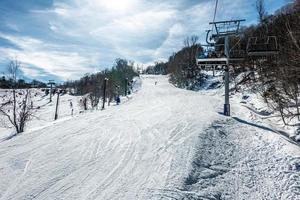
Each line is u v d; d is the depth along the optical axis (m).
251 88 29.84
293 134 12.64
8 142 11.11
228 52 17.97
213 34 18.11
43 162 8.22
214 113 17.47
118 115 18.22
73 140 10.92
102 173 7.25
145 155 8.67
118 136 11.41
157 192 6.07
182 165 7.70
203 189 6.41
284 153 9.08
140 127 13.22
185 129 12.20
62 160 8.37
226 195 6.28
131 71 112.69
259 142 10.52
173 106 22.58
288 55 14.27
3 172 7.43
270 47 16.55
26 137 11.98
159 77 119.62
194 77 61.16
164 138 10.74
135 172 7.27
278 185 6.87
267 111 19.25
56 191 6.20
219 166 7.93
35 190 6.27
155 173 7.17
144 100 32.50
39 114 49.44
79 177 7.00
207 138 10.66
